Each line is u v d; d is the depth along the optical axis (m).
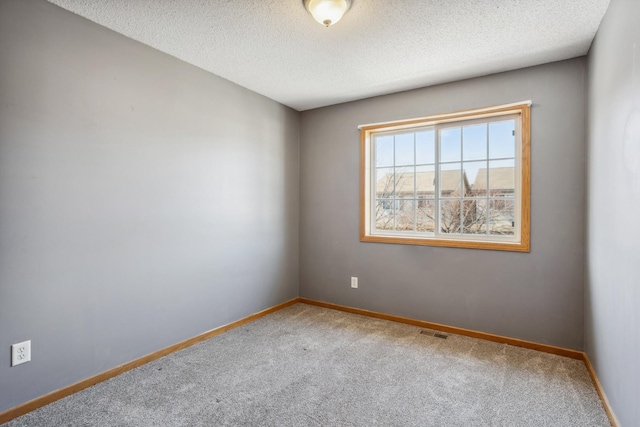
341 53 2.52
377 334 3.00
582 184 2.51
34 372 1.87
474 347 2.73
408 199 3.41
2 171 1.75
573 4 1.88
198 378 2.21
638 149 1.42
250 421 1.77
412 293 3.25
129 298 2.33
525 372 2.31
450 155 3.14
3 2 1.74
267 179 3.54
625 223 1.59
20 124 1.81
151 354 2.46
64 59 1.98
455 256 3.04
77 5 1.94
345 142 3.65
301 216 3.97
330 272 3.76
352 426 1.74
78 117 2.05
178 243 2.66
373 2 1.87
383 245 3.41
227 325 3.08
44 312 1.91
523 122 2.71
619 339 1.68
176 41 2.37
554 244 2.62
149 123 2.44
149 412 1.84
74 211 2.04
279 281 3.71
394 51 2.47
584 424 1.76
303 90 3.31
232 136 3.12
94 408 1.88
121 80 2.27
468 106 2.96
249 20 2.08
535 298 2.69
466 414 1.84
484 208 2.99
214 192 2.95
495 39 2.29
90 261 2.12
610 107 1.84
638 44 1.42
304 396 2.01
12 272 1.79
